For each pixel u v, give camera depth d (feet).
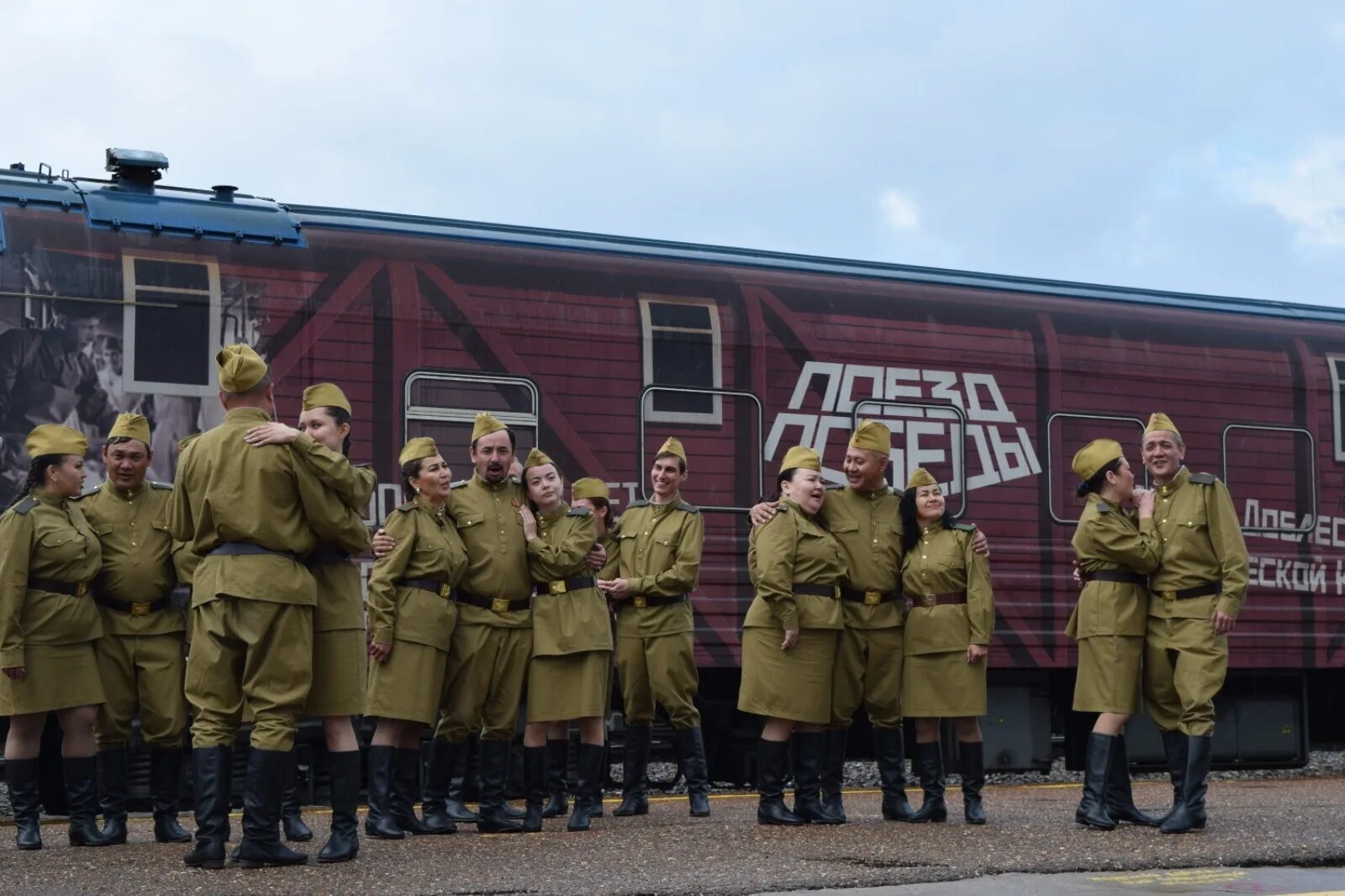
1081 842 23.40
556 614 26.04
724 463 34.71
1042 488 38.19
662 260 35.12
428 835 25.43
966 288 38.37
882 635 27.66
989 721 38.04
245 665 20.75
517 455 32.81
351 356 31.55
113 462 24.62
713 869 20.38
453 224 33.73
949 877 19.84
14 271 29.01
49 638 23.71
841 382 36.17
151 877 19.63
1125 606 26.00
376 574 24.94
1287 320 42.39
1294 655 40.81
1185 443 40.14
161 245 30.32
